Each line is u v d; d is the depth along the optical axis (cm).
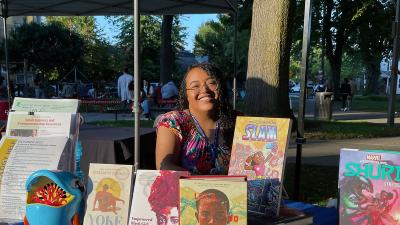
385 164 169
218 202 160
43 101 254
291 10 713
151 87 1633
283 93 730
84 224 183
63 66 3528
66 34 3544
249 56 744
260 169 188
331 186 515
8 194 207
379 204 168
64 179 180
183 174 179
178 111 224
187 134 217
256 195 187
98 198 184
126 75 1498
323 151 741
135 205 179
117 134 375
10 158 214
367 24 2633
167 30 1512
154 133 407
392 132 952
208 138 218
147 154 389
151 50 3797
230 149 219
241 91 2686
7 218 203
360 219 171
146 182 181
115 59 3847
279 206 183
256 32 726
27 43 3409
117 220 180
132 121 1003
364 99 3250
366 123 1169
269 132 191
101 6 725
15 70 2919
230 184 161
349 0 2545
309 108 2073
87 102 1622
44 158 214
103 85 3091
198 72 219
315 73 5991
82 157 337
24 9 741
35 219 177
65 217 177
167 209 175
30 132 231
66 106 249
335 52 2745
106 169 188
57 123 233
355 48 3072
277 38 708
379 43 2745
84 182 212
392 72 1089
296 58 3216
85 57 3747
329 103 1353
